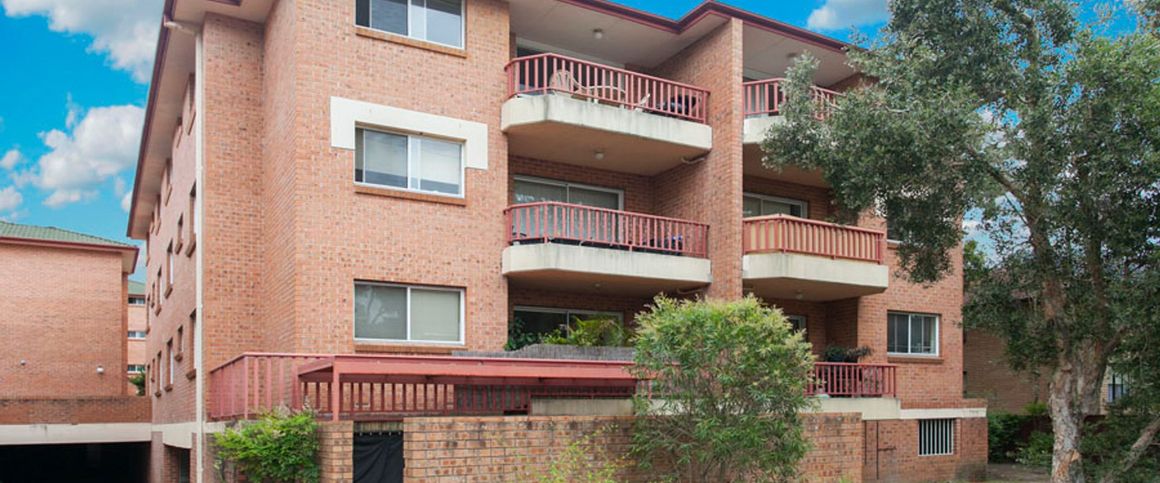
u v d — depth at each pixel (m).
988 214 14.83
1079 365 15.02
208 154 18.03
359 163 16.95
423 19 17.95
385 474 12.32
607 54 21.77
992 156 14.09
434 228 17.33
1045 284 14.88
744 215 22.50
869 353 20.88
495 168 18.16
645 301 21.19
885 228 22.36
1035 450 19.72
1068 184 13.77
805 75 17.23
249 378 15.32
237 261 18.05
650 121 19.17
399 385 15.76
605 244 19.73
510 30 20.27
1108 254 14.20
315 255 16.11
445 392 14.44
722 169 19.69
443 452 11.67
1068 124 13.52
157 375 27.48
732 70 19.75
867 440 21.23
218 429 15.30
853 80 23.39
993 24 14.80
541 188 20.70
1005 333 16.00
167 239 25.81
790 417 13.00
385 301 16.89
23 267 31.69
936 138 13.88
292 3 16.70
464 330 17.41
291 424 12.01
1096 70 13.16
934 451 22.52
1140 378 14.62
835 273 19.66
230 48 18.53
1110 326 14.40
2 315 31.16
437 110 17.67
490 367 13.25
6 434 26.72
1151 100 12.53
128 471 34.34
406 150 17.44
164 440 24.33
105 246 32.75
